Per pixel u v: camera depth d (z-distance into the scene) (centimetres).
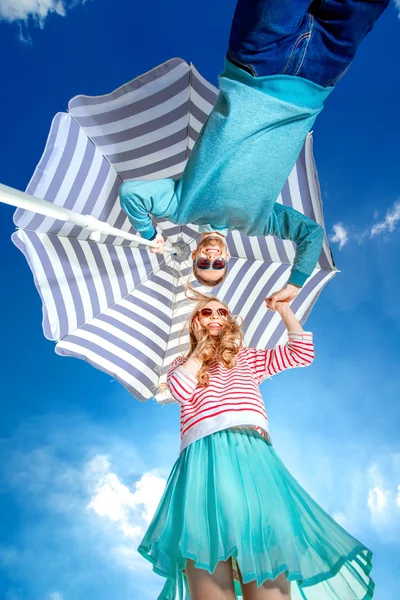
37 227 518
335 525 302
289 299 395
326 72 328
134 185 383
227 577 276
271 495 290
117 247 559
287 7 292
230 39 321
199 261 430
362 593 288
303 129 351
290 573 259
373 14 307
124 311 564
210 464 305
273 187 366
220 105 349
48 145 495
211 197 370
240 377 348
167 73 487
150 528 293
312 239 401
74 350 537
